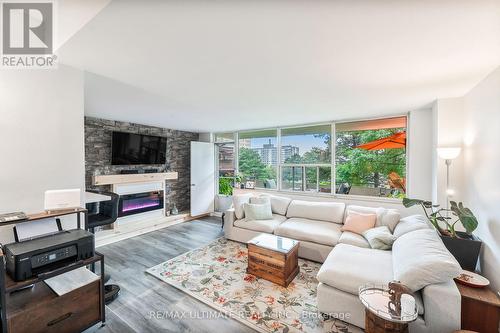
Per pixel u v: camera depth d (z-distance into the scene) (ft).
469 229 6.96
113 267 9.50
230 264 9.73
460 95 8.64
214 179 19.74
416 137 11.12
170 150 18.02
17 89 5.21
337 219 11.75
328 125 14.26
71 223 6.32
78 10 3.77
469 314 5.30
